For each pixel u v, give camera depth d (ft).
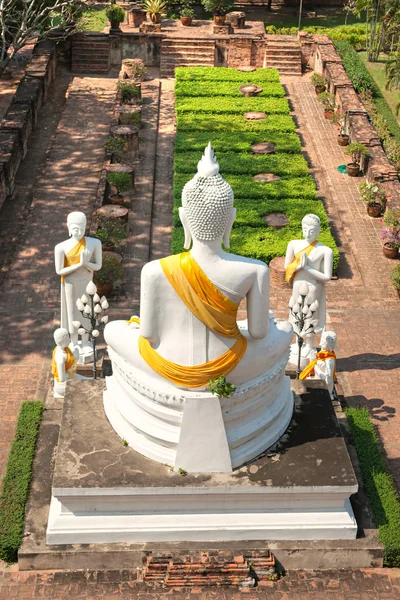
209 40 142.41
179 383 53.31
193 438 53.31
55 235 94.02
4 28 110.73
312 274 67.92
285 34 163.73
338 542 54.95
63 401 60.85
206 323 52.13
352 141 115.55
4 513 56.03
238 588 53.72
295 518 54.70
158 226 96.48
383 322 80.89
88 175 107.76
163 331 52.95
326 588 53.98
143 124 121.60
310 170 111.24
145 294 51.78
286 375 65.21
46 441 61.62
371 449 62.69
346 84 128.36
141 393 54.60
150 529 54.13
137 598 53.06
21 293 83.30
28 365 73.31
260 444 55.77
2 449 63.93
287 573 54.80
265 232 91.97
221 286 51.21
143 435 55.57
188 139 114.21
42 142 116.16
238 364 53.62
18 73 138.10
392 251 90.68
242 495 53.72
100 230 87.81
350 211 100.89
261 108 124.88
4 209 99.30
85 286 68.69
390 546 54.60
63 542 54.13
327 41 144.87
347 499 55.93
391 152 112.78
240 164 107.45
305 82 139.95
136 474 53.78
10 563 55.11
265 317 52.85
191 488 52.95
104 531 53.98
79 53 140.46
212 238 50.39
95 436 56.65
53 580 53.88
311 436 57.36
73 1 121.19
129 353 54.75
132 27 150.10
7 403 68.59
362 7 149.28
